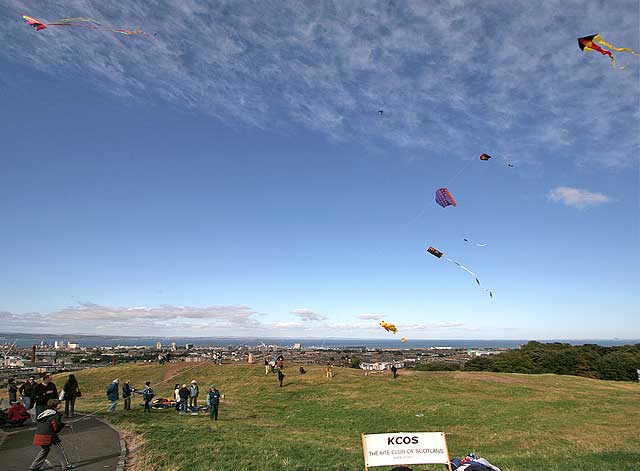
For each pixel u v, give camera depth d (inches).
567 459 650.8
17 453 534.3
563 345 3836.1
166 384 1617.9
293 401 1277.1
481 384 1549.0
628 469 584.4
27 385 790.5
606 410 1182.9
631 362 2822.3
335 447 675.4
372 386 1487.5
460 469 384.8
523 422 1024.2
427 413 1112.8
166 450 538.6
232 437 673.6
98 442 586.6
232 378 1675.7
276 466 501.7
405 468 384.8
